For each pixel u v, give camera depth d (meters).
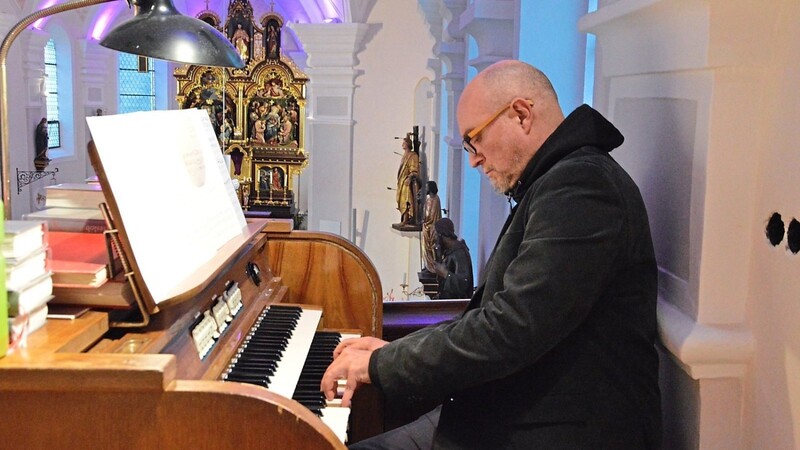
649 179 1.80
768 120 1.43
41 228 1.16
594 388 1.47
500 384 1.51
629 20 1.76
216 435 1.06
